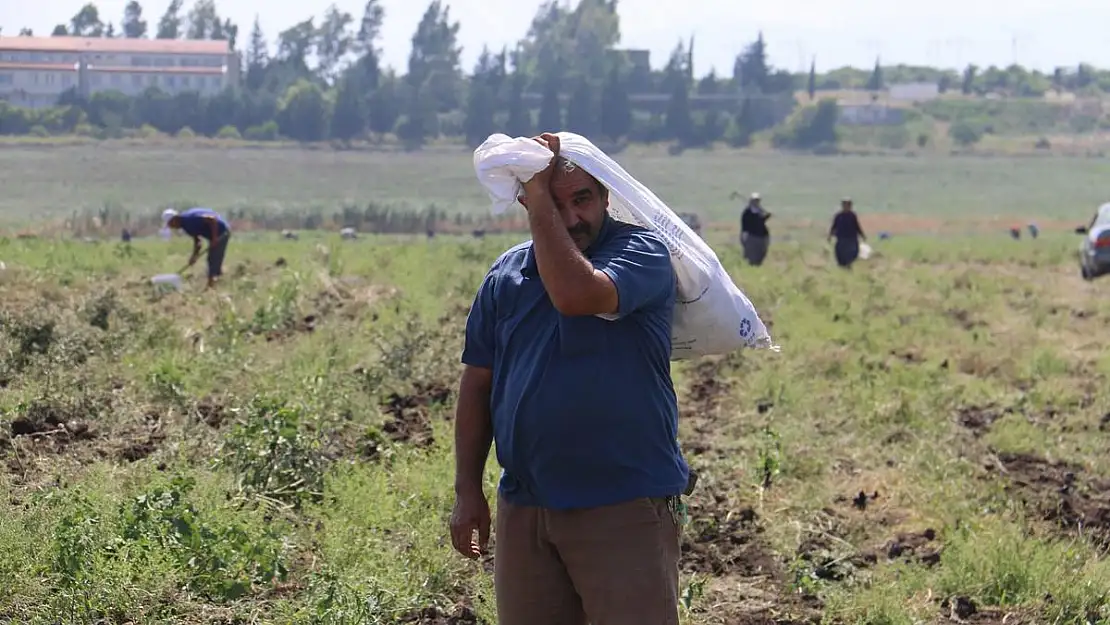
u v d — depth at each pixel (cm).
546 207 1326
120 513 2130
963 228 19862
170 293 5294
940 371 4172
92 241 10356
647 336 1388
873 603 2105
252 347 4044
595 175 1380
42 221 15562
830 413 3497
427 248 8931
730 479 2784
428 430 3100
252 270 6638
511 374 1412
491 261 7769
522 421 1388
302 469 2556
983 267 9044
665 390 1421
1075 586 2186
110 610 1881
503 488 1458
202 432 2820
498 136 1342
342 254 7400
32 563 1980
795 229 18462
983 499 2744
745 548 2394
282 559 2100
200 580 2005
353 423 2977
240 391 3241
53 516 2138
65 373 3262
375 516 2323
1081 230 8281
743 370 4084
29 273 5409
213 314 4700
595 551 1384
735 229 17662
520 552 1444
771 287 6762
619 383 1371
